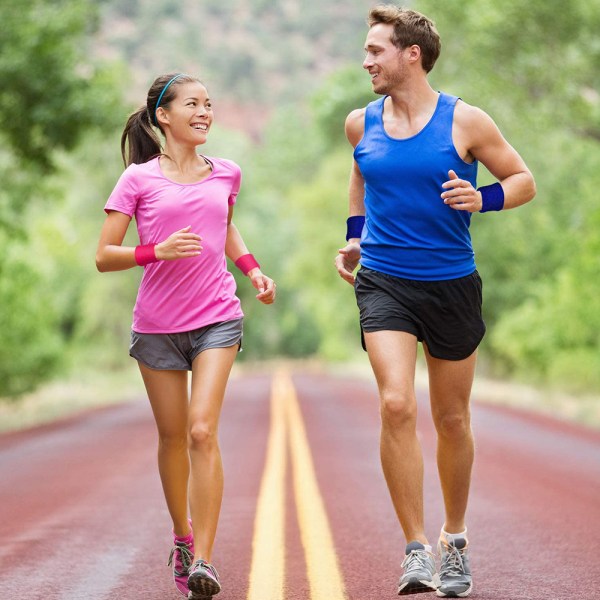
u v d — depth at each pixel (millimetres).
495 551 17047
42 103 52969
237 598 13750
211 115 13586
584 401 57812
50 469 31047
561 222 80375
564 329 65312
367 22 13406
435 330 13289
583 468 29250
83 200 114000
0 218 61875
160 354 13469
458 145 13000
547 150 79500
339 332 198500
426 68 13195
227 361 13297
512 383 83438
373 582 14742
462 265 13305
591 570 15281
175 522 13898
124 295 121688
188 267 13273
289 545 17859
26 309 63031
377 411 56344
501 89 65750
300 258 156250
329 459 32250
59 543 18516
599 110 64625
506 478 26984
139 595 14219
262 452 34625
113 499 24203
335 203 153375
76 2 53844
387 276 13320
